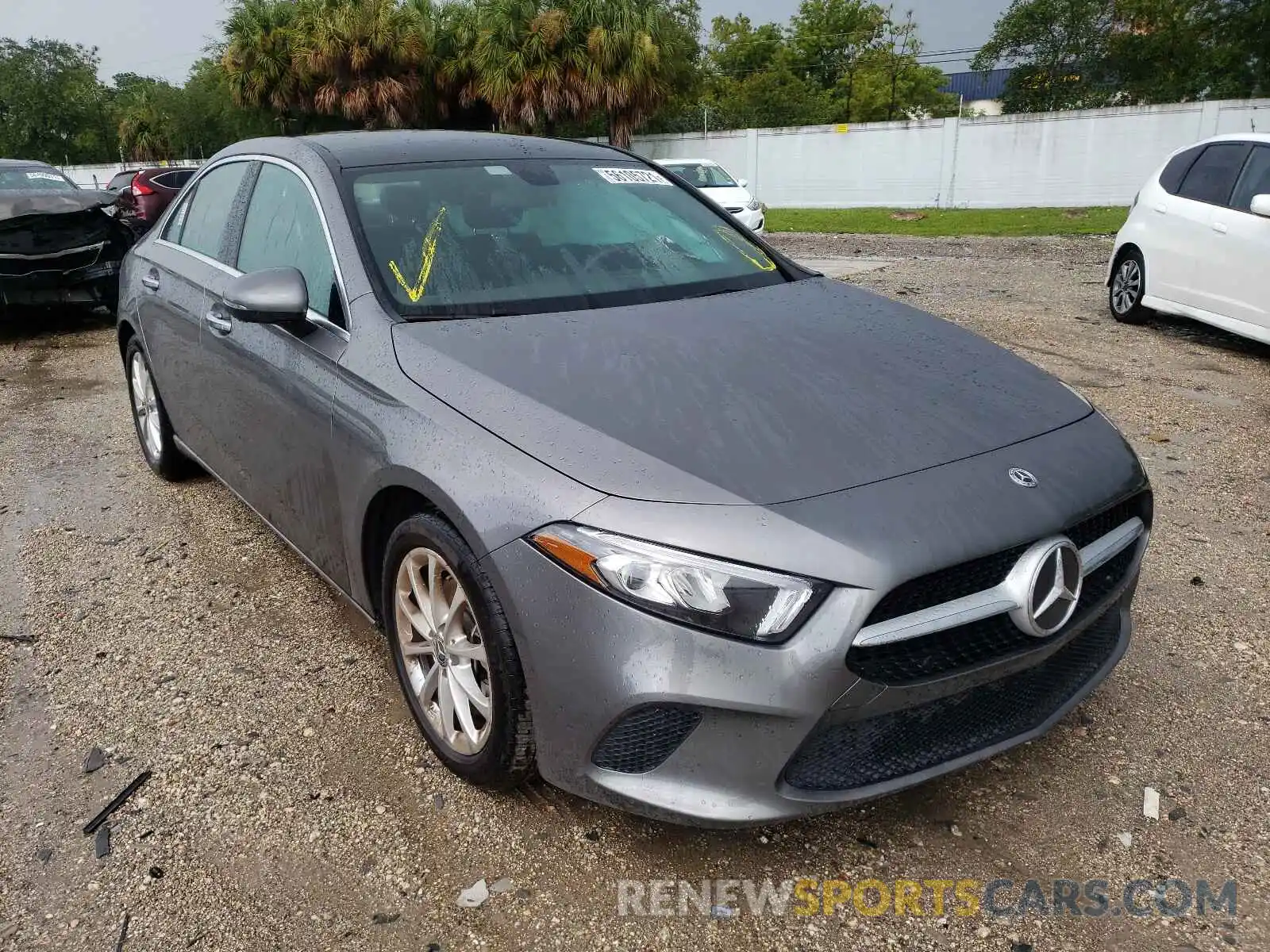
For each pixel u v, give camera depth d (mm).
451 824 2334
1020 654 2021
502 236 3021
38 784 2514
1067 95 41500
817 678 1828
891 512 1922
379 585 2711
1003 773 2514
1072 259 13305
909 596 1879
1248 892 2104
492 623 2100
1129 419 5484
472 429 2189
